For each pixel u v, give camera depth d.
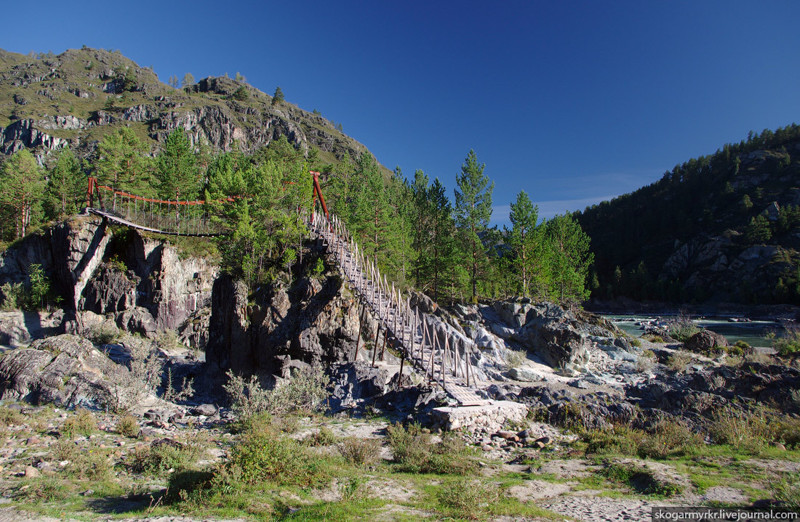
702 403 18.98
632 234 186.88
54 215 75.31
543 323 35.59
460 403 20.33
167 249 57.41
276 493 10.62
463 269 55.56
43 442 16.73
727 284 135.62
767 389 19.97
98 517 9.16
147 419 22.62
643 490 10.95
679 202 185.00
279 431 18.02
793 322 95.88
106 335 50.00
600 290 152.88
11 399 23.00
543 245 61.66
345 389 26.17
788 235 137.50
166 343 50.66
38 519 8.98
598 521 8.79
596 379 29.16
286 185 47.56
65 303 57.56
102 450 15.52
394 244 55.84
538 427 18.55
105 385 24.31
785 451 13.88
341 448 15.19
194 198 70.94
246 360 31.61
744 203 156.50
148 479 12.55
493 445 16.67
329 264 35.31
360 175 84.69
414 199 78.94
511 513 9.20
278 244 39.62
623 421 18.48
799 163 162.75
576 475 12.63
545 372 31.80
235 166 79.00
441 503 10.07
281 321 31.23
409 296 39.72
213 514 9.23
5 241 69.44
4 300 55.75
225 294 34.59
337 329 29.78
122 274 56.31
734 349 40.72
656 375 31.53
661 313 132.50
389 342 31.05
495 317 40.34
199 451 15.33
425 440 16.42
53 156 159.50
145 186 69.44
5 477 12.23
